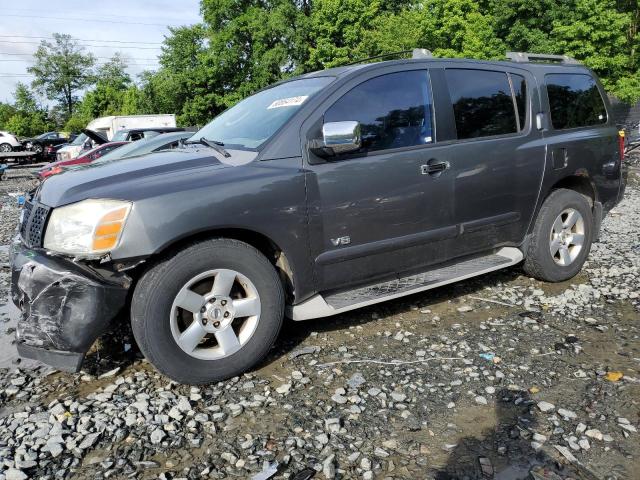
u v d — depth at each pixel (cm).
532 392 296
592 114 496
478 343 357
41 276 285
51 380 329
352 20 3653
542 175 442
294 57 3956
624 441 251
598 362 328
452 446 251
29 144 3184
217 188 303
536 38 2362
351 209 349
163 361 296
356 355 347
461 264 429
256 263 317
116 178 307
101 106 7288
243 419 278
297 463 241
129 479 234
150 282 291
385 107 372
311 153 340
